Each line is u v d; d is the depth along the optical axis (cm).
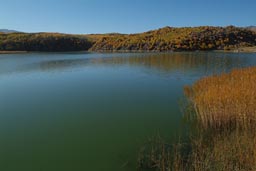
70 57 6353
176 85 2195
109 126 1204
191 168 722
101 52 9669
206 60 4772
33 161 886
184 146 905
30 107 1559
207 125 1055
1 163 876
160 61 4731
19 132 1155
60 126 1221
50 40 10706
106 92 1953
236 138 833
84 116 1362
